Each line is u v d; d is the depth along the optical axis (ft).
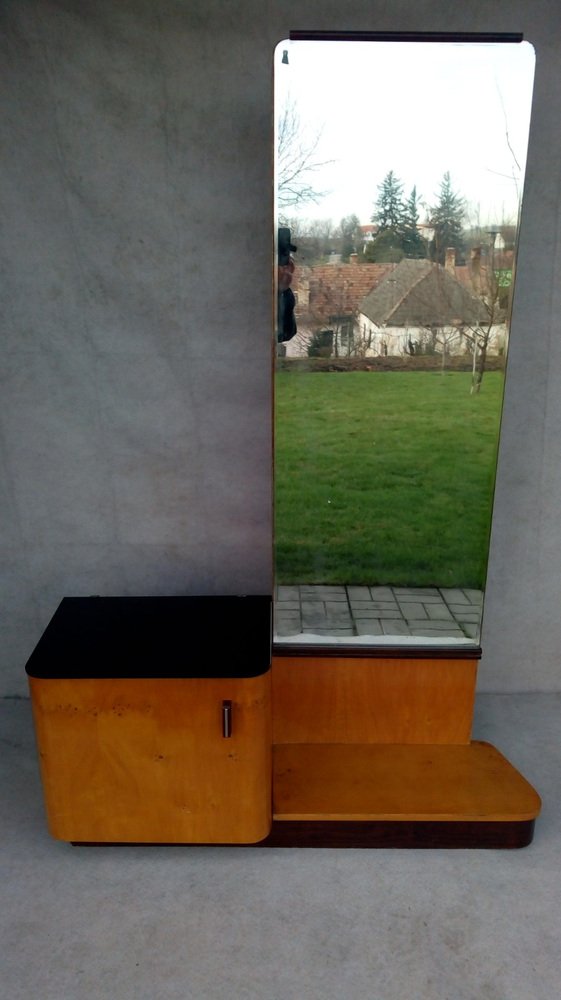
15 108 5.85
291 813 5.73
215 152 5.97
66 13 5.62
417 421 5.97
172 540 7.20
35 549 7.26
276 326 5.74
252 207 6.12
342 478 6.07
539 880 5.61
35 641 7.65
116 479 6.98
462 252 5.61
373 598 6.32
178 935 5.15
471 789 6.01
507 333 5.77
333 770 6.25
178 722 5.34
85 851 5.90
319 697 6.49
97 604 6.35
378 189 5.46
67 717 5.35
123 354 6.56
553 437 6.88
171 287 6.35
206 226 6.18
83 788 5.58
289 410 5.93
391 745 6.63
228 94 5.83
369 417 5.95
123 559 7.29
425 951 5.03
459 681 6.40
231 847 5.95
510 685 7.88
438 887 5.54
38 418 6.77
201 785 5.55
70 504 7.09
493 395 5.89
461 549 6.19
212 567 7.29
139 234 6.20
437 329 5.76
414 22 5.72
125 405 6.73
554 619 7.57
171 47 5.71
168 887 5.54
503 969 4.91
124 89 5.81
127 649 5.56
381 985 4.79
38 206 6.12
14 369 6.61
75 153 5.97
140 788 5.58
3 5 5.58
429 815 5.73
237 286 6.34
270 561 7.25
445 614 6.33
